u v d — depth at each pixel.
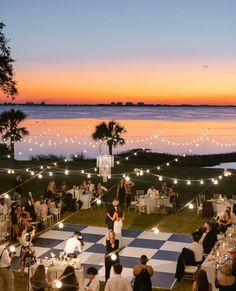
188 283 11.32
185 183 25.80
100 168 22.06
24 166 32.22
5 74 32.69
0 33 32.25
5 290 10.12
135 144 53.12
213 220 16.80
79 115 131.62
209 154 43.62
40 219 15.73
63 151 45.53
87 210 18.80
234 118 112.31
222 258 10.22
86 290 8.93
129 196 18.73
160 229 16.06
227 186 24.94
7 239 14.79
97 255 13.44
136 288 8.95
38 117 111.69
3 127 37.38
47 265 10.38
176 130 60.97
